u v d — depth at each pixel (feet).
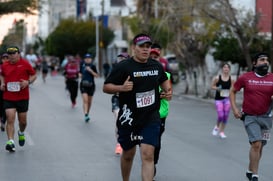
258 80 34.58
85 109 66.33
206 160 42.14
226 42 102.58
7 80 43.86
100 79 194.90
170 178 35.68
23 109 44.57
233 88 35.45
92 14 292.40
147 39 28.50
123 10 271.69
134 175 36.29
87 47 268.62
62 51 271.90
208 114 79.05
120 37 269.03
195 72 114.62
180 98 112.68
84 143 49.47
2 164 39.52
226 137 54.70
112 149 46.39
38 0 107.24
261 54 34.78
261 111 34.40
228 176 36.45
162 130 34.14
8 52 43.68
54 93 116.88
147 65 28.89
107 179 34.96
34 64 166.09
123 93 28.78
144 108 28.60
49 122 65.67
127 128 28.73
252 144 34.37
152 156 28.37
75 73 84.58
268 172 37.76
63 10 385.91
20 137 45.88
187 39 110.11
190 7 94.94
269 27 115.03
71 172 37.04
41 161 40.78
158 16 146.51
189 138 53.78
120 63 28.78
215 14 89.25
